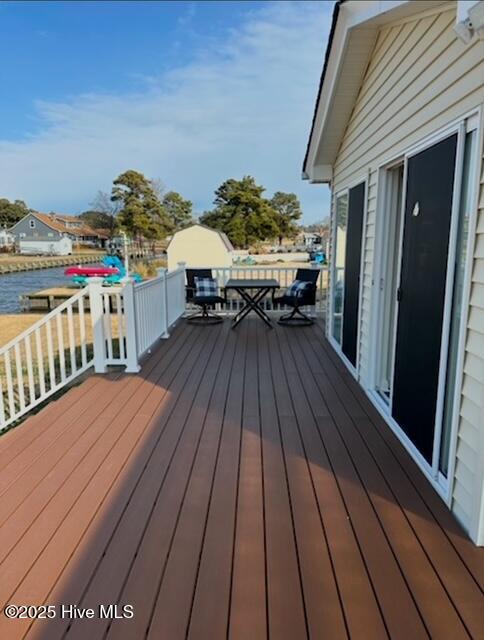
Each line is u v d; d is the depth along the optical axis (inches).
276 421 123.6
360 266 157.5
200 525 77.7
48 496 87.1
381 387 144.2
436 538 73.9
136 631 56.2
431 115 93.7
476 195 73.3
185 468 98.0
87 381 160.2
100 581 64.7
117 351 230.7
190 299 307.3
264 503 84.4
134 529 76.7
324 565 67.6
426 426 95.3
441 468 89.2
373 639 54.7
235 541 73.4
